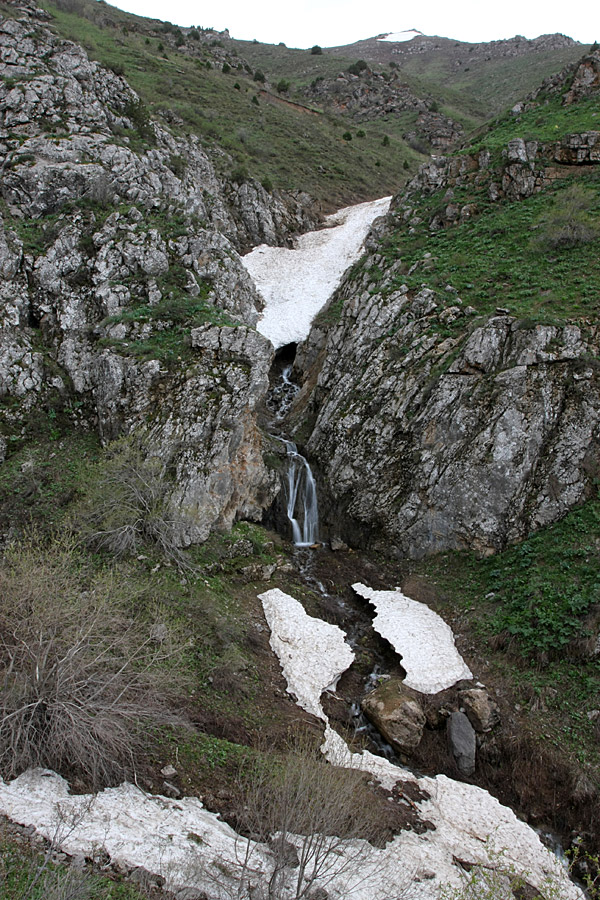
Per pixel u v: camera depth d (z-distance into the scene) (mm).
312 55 106375
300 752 12203
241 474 22406
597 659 15766
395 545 22734
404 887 10234
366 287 30516
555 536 19453
